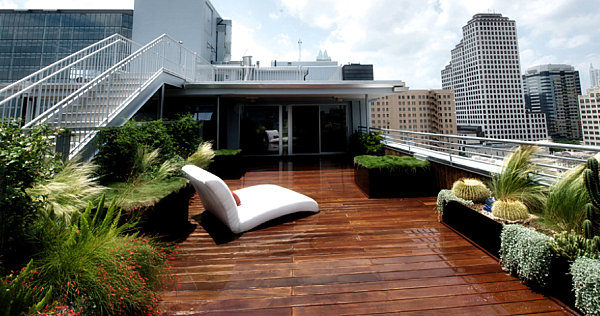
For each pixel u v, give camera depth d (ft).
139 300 4.65
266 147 29.78
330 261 7.29
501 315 5.09
